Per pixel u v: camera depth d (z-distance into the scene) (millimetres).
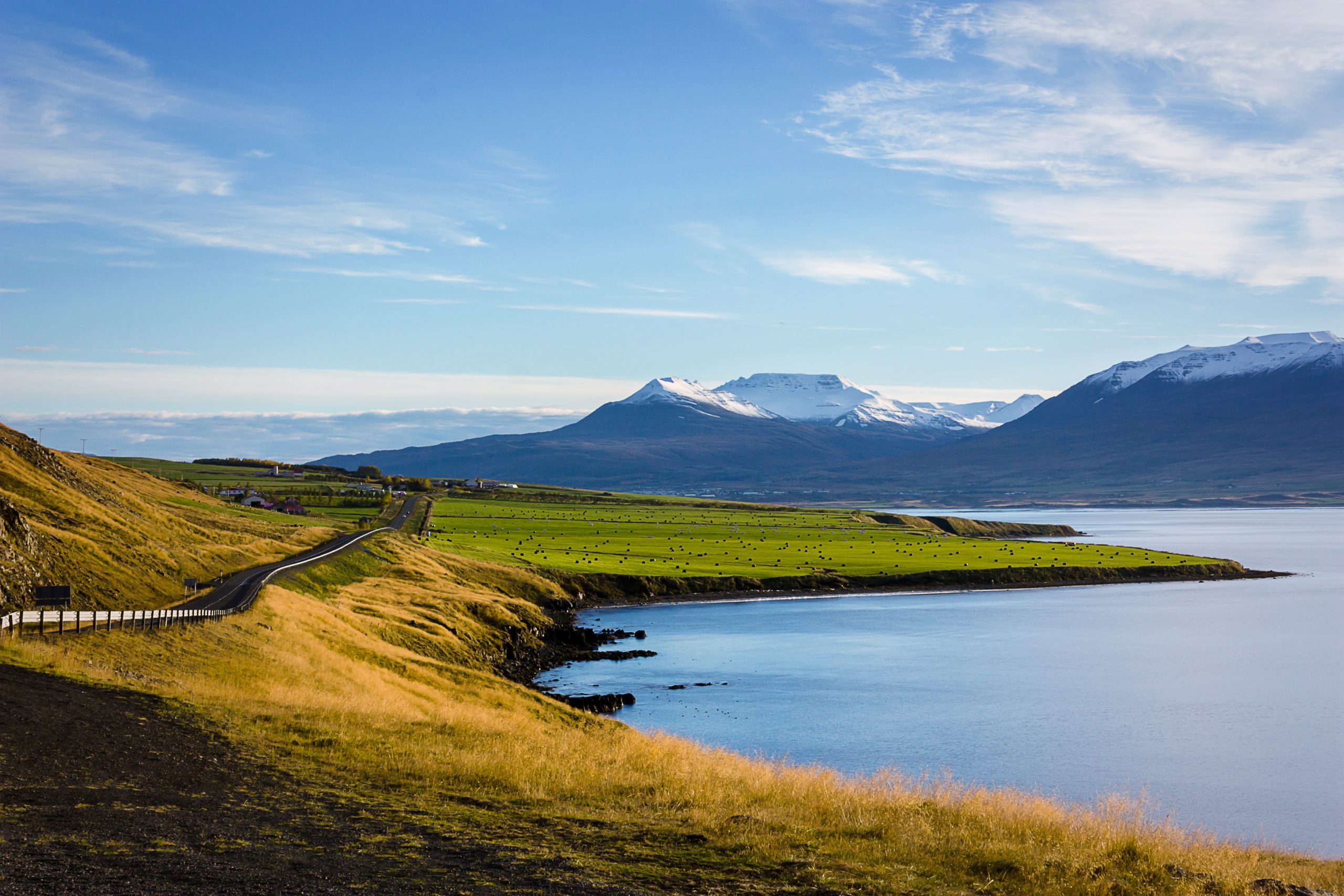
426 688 52250
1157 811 50625
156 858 15695
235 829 18125
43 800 18625
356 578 108875
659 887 16219
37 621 36375
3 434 94188
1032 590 162375
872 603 143625
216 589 77938
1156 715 73625
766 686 82750
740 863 18094
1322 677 89875
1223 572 183750
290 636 55156
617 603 140375
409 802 21922
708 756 33656
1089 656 99875
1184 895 17391
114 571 69625
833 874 17500
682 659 96625
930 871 18125
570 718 54031
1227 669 93125
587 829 20312
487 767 26344
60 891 13594
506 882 15883
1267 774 58250
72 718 25422
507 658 90312
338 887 14984
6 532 56156
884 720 70938
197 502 164125
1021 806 23781
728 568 162750
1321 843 46219
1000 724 70062
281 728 29078
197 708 29688
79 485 98375
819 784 26109
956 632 116375
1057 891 17094
